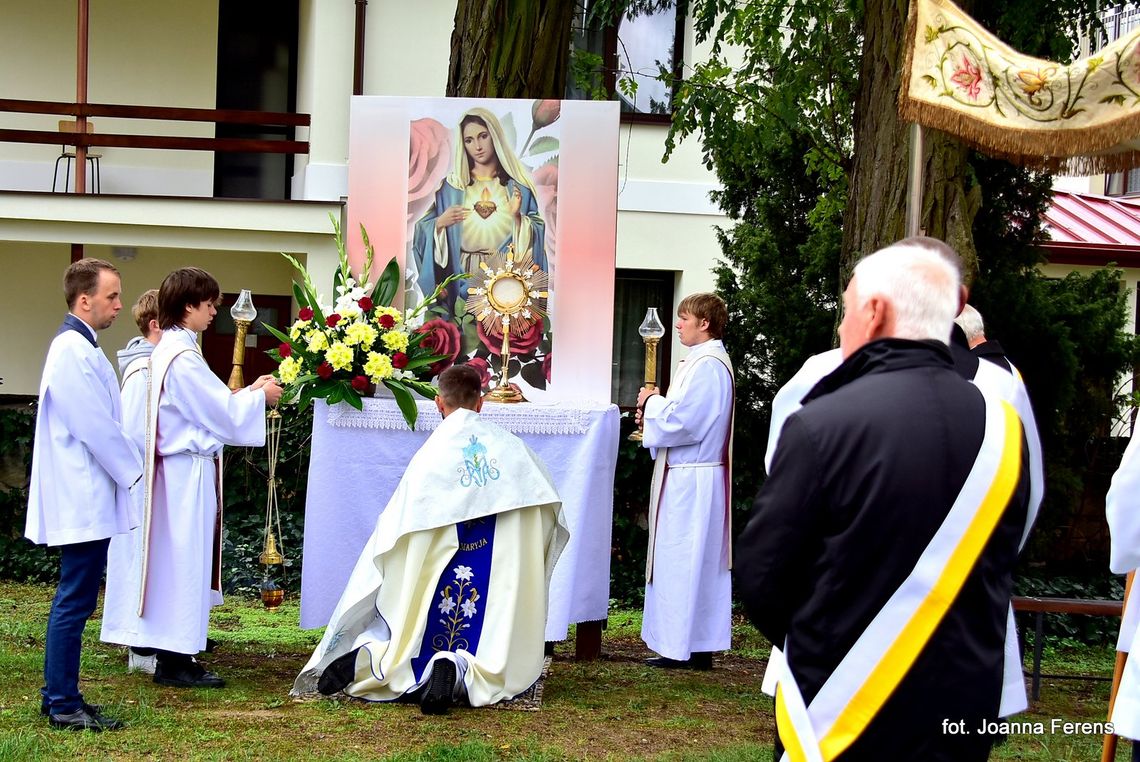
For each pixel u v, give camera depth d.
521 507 4.83
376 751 4.14
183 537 5.03
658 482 6.18
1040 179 8.13
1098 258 11.46
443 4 11.34
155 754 4.02
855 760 2.18
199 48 12.61
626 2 9.33
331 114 11.13
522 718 4.70
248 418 5.12
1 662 5.38
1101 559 9.09
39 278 12.41
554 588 5.62
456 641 4.86
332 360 5.30
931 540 2.18
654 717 4.87
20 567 8.66
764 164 9.18
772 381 8.84
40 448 4.29
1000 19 6.72
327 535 5.53
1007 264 8.18
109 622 5.16
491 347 5.97
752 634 7.88
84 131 10.86
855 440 2.21
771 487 2.28
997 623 2.23
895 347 2.31
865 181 5.92
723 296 9.14
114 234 10.42
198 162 12.62
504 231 5.98
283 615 7.76
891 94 5.82
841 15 8.18
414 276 5.97
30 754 3.91
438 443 4.87
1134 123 4.04
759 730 4.72
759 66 9.16
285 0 12.79
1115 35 9.06
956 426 2.22
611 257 5.96
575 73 9.95
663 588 6.07
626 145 11.67
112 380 4.39
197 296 5.21
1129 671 3.48
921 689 2.16
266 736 4.29
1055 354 7.95
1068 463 8.67
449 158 5.96
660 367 11.97
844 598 2.21
